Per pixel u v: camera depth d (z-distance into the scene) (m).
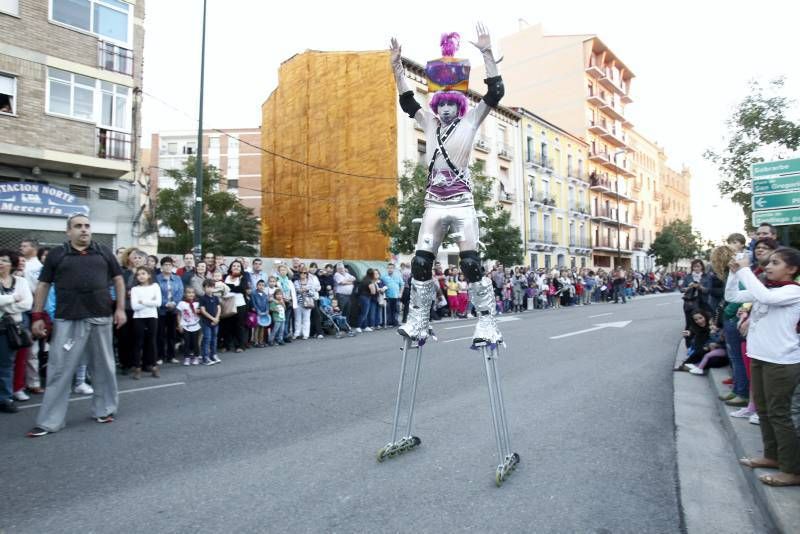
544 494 3.39
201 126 15.38
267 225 33.22
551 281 24.19
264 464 3.98
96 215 16.33
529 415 5.28
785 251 3.47
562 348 9.81
